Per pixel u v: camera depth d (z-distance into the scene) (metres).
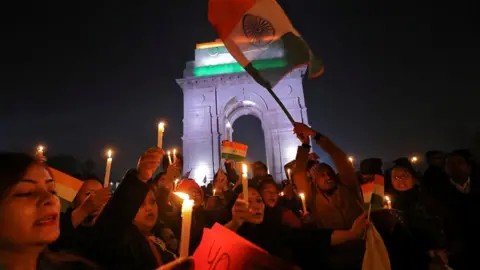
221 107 44.72
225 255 3.17
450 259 5.79
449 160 6.48
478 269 5.47
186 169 42.88
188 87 45.97
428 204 6.20
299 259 4.08
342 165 5.32
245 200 3.93
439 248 5.30
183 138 44.03
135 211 3.52
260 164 9.66
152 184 4.45
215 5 5.12
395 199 6.83
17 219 1.71
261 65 5.17
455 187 6.12
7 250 1.71
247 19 5.18
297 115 43.03
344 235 4.18
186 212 2.03
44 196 1.83
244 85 45.06
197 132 44.06
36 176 1.85
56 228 1.86
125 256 3.34
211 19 5.10
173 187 6.85
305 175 5.88
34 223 1.75
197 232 5.56
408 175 6.54
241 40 5.17
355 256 4.17
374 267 4.03
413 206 6.45
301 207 8.21
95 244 3.32
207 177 42.00
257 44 5.23
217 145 43.22
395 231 5.29
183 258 1.93
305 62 5.37
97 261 3.20
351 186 5.20
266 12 5.28
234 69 46.16
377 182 5.55
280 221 4.85
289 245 4.19
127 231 3.43
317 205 5.38
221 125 44.09
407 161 7.04
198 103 45.22
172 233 5.38
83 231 3.55
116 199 3.49
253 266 3.01
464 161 6.34
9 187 1.71
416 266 5.05
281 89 44.34
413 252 5.15
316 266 4.05
